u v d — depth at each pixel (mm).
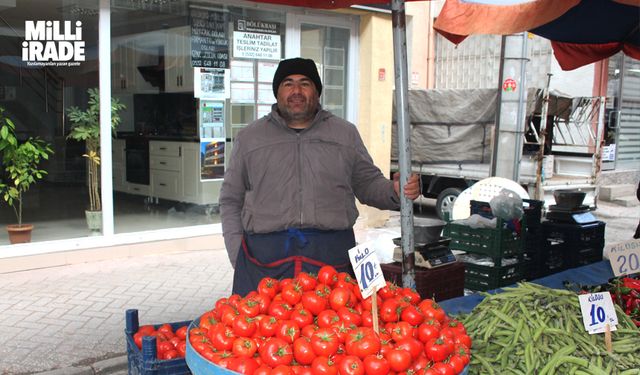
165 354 2766
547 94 9695
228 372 2178
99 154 7258
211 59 7965
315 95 3217
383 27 9195
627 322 3105
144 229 7707
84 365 4465
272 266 3172
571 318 2949
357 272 2412
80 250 7090
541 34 6324
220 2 7895
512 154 7988
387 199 3357
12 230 6785
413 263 3246
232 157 3361
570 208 6102
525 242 5180
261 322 2365
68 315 5430
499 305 3100
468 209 5762
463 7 3926
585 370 2656
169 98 7746
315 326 2357
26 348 4711
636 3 3164
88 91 7141
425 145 11219
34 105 6984
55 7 6852
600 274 4699
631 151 15617
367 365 2094
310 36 8797
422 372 2158
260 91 8430
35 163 7016
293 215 3170
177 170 7938
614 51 6602
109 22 7109
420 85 14102
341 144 3270
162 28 7547
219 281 6602
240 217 3359
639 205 13203
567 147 13195
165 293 6137
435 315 2535
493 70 14070
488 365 2729
